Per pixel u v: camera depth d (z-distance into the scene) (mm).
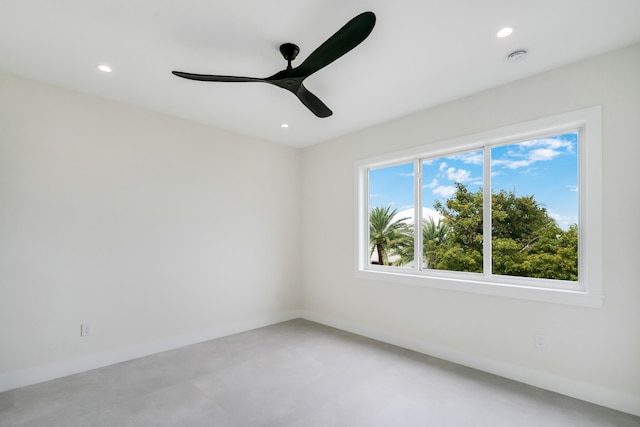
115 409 2105
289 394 2293
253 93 2770
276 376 2580
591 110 2209
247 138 3975
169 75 2459
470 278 2902
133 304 3006
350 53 2143
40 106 2568
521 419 1982
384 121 3463
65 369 2613
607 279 2141
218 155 3688
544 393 2297
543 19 1805
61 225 2646
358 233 3752
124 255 2971
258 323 3979
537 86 2447
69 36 1964
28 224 2500
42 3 1662
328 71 2393
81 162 2756
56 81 2561
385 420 1975
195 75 1874
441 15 1768
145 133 3129
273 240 4199
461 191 3049
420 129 3178
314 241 4312
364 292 3652
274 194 4238
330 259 4078
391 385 2424
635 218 2057
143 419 1994
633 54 2076
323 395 2275
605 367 2135
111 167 2916
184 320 3338
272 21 1825
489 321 2666
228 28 1890
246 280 3893
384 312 3441
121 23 1841
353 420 1976
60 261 2633
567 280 2418
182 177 3381
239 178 3875
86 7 1699
